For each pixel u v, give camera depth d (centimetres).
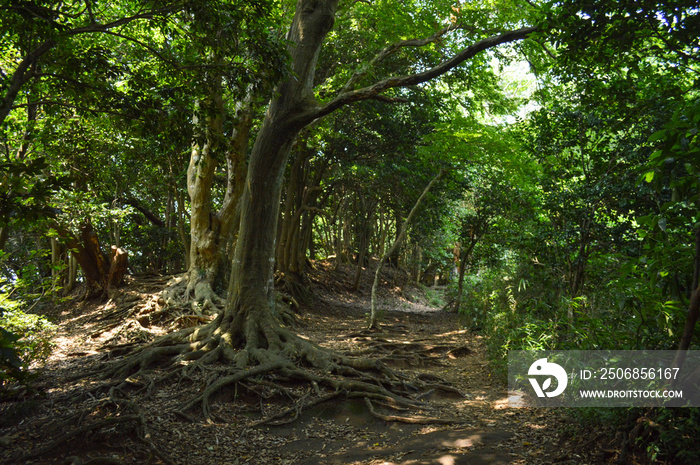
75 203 1145
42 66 655
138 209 2127
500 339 944
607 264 779
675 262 420
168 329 1299
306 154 1952
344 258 3152
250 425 675
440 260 3117
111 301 1578
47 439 569
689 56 607
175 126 708
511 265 1348
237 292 1038
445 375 987
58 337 1269
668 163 378
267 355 902
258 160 1018
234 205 1505
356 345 1255
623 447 427
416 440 588
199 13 627
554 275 925
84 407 671
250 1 679
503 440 540
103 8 1055
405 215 2342
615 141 865
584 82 815
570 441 505
